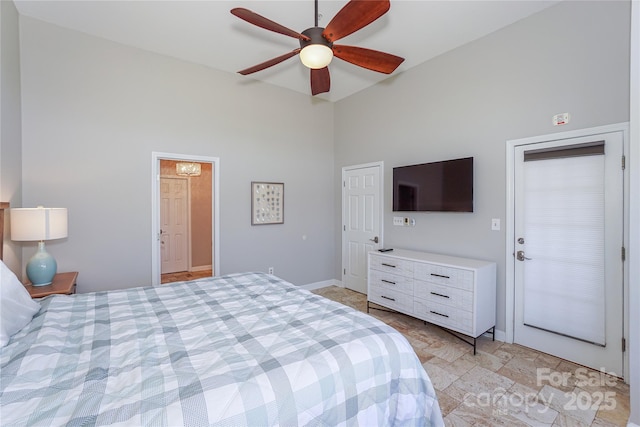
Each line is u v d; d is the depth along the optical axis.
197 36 2.93
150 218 3.23
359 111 4.30
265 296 1.92
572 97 2.36
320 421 1.01
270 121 4.10
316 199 4.59
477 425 1.72
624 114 2.13
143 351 1.19
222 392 0.92
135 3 2.44
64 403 0.86
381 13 1.71
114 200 3.04
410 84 3.59
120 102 3.06
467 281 2.59
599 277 2.27
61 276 2.64
